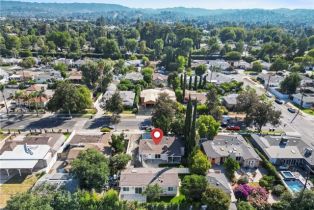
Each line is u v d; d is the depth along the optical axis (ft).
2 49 580.71
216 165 213.87
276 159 215.72
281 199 165.07
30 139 231.50
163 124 242.99
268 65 546.67
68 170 196.75
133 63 534.37
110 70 407.03
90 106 311.88
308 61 525.75
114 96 287.48
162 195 178.09
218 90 378.12
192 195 166.71
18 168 192.95
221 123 280.31
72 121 286.46
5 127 269.64
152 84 404.36
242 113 311.68
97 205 155.53
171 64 499.10
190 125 211.61
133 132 263.70
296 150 224.33
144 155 217.36
